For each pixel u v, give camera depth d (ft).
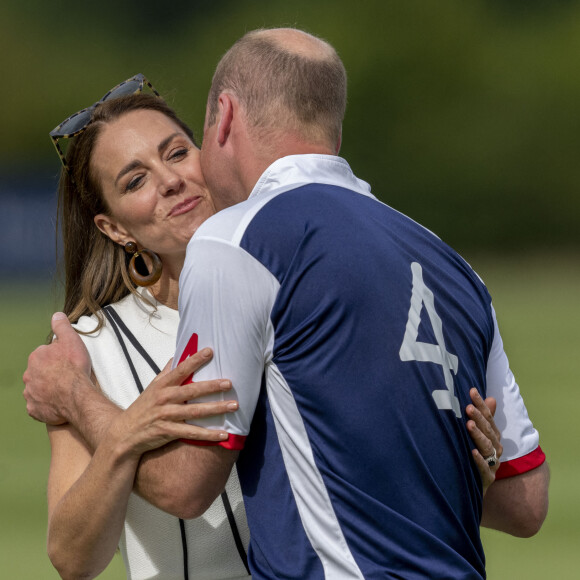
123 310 28.86
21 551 58.34
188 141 29.53
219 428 22.08
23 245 307.17
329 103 24.31
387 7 412.98
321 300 21.74
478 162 399.24
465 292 23.95
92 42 431.84
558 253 367.45
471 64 405.59
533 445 25.73
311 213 22.35
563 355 143.43
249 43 24.58
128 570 27.04
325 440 21.59
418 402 21.98
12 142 418.31
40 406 26.07
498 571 55.72
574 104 398.21
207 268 22.12
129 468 23.04
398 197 404.36
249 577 26.71
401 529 21.43
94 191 29.50
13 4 433.48
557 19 412.57
